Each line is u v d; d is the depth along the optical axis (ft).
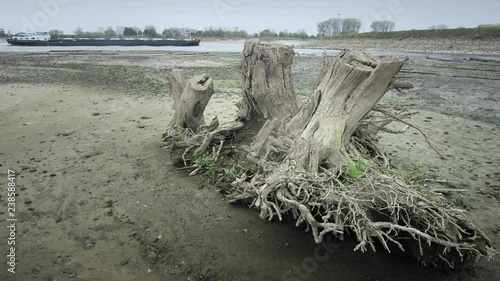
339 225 9.84
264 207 11.26
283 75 17.33
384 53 100.73
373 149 17.78
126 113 29.40
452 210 11.08
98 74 53.31
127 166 18.51
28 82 44.83
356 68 13.75
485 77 52.80
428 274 11.21
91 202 14.96
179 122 20.72
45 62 69.36
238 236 12.82
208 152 18.13
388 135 24.49
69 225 13.32
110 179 17.03
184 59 81.51
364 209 10.87
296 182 11.46
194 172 17.29
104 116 28.37
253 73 17.25
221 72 58.13
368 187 11.32
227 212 14.28
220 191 15.74
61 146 21.36
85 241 12.42
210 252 12.01
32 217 13.76
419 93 40.50
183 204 14.89
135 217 13.94
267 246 12.33
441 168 18.85
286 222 13.52
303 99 34.94
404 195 10.81
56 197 15.31
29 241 12.32
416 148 21.95
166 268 11.29
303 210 10.37
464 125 27.14
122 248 12.12
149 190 16.03
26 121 26.66
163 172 17.76
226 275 11.04
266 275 11.06
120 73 55.01
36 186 16.24
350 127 14.69
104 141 22.30
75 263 11.33
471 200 15.51
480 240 11.19
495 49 101.40
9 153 20.10
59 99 34.73
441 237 10.73
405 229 9.53
